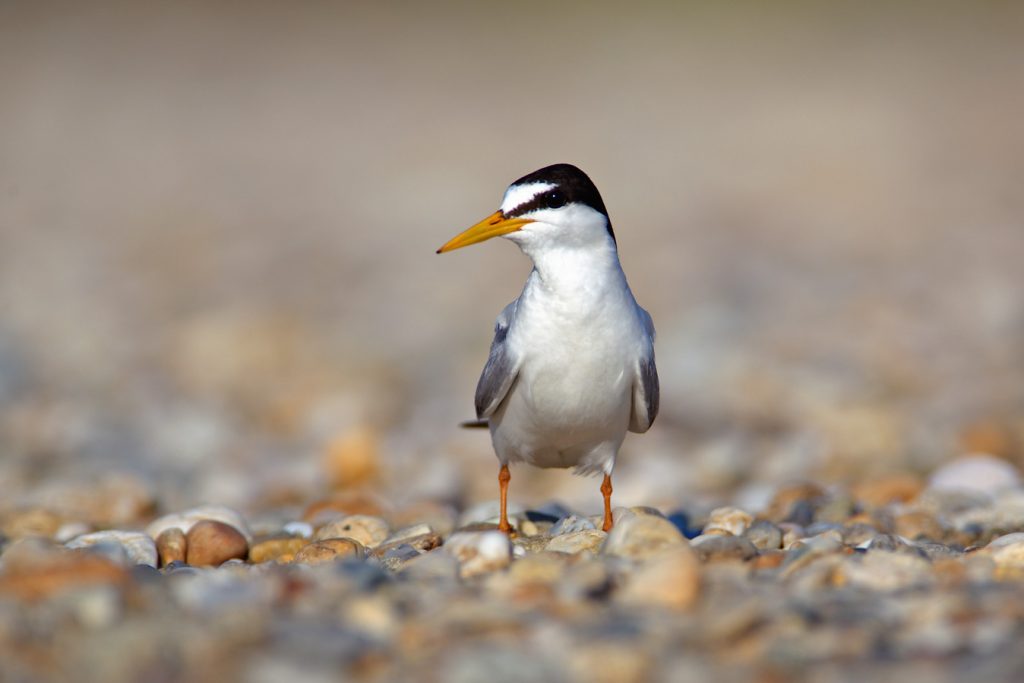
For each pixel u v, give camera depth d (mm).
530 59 44469
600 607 5402
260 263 23219
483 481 11930
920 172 28688
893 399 14430
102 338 18453
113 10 52281
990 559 6223
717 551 6152
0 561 6391
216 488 11609
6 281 21953
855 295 19391
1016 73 38875
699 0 51250
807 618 5168
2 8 51594
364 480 11906
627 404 7320
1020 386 14711
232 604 5301
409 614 5297
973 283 19719
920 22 46844
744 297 19375
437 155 31953
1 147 33812
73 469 12719
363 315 19562
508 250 23812
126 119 37375
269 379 16672
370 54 46156
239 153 33469
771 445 12688
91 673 4688
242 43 47969
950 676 4652
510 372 7188
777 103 36750
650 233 24406
